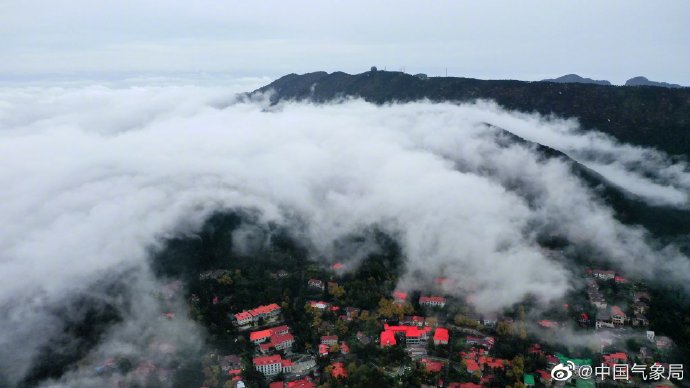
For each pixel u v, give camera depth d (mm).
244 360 188500
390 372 180125
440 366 181875
